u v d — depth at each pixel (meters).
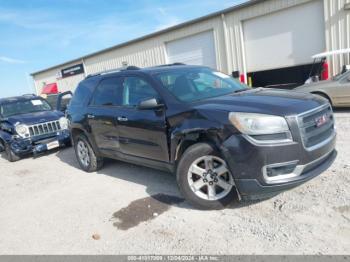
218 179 3.64
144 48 17.98
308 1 11.63
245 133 3.25
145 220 3.73
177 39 16.28
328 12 11.23
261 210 3.56
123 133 4.80
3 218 4.46
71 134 6.34
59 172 6.45
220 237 3.16
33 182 6.04
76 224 3.90
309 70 12.90
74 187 5.29
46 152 8.92
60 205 4.58
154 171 5.48
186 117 3.77
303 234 3.00
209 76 4.88
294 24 12.26
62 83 26.05
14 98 9.49
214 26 14.55
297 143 3.20
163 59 17.11
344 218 3.15
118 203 4.32
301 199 3.65
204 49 15.40
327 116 3.65
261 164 3.21
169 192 4.45
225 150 3.37
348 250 2.69
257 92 4.13
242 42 13.80
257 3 12.84
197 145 3.65
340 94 8.25
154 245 3.19
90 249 3.29
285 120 3.21
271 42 13.05
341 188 3.74
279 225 3.21
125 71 5.08
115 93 5.10
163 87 4.24
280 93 3.98
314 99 3.70
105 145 5.39
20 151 7.98
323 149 3.44
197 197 3.74
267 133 3.19
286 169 3.25
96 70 22.05
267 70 13.62
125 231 3.55
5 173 7.14
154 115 4.18
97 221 3.89
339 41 11.23
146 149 4.46
